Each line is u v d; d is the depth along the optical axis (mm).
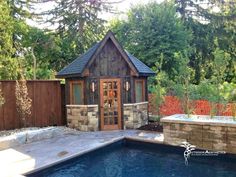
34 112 15102
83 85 14656
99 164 10461
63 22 26734
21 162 9500
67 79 15523
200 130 11188
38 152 10789
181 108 16094
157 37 24062
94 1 27000
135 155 11594
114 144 12484
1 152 10852
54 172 9484
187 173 9445
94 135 13703
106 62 14953
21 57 22141
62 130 14508
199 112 15156
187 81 14773
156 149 12250
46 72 24984
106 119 15102
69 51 26094
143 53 24391
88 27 27062
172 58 23812
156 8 25016
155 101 15961
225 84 15977
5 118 14148
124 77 15242
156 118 16938
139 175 9297
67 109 15586
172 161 10781
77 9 26594
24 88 14414
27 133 12523
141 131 14555
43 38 25188
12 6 23328
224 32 31797
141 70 15734
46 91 15531
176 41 24203
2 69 15406
